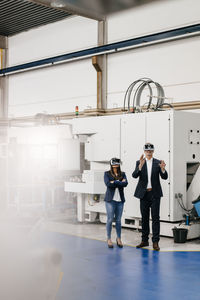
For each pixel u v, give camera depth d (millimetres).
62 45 11883
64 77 11844
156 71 9461
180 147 7148
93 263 5316
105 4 9664
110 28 10523
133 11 9961
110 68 10484
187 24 8867
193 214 7176
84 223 8703
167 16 9250
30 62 12484
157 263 5348
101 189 7969
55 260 2125
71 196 10000
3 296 1854
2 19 12031
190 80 8820
